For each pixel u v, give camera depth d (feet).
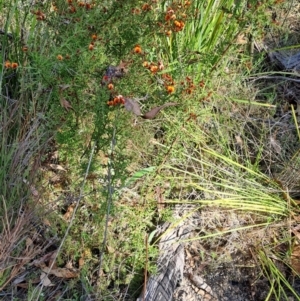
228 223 7.38
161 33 6.39
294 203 7.41
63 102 5.61
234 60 8.83
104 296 6.20
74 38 5.70
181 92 6.73
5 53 7.02
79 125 6.40
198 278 6.88
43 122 6.47
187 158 7.75
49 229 6.37
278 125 8.64
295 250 7.20
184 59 7.54
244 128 8.52
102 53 5.85
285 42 9.47
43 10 6.60
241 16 7.47
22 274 6.12
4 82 6.95
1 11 7.36
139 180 7.32
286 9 10.12
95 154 6.17
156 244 6.79
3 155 6.12
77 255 6.40
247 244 7.23
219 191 7.57
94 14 5.85
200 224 7.30
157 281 6.39
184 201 7.23
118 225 6.76
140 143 7.25
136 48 5.83
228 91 8.56
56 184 6.80
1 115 6.45
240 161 8.10
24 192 6.23
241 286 6.96
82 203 6.71
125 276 6.43
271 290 6.63
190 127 7.60
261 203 7.35
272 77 9.14
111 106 5.57
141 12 6.16
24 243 6.18
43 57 5.94
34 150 6.36
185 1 7.16
